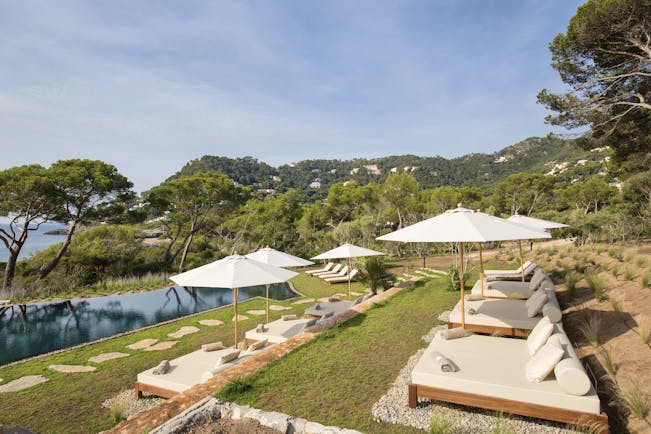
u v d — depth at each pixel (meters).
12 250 17.78
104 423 5.01
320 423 3.63
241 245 29.86
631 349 4.50
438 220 5.58
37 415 5.30
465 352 4.55
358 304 9.16
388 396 4.19
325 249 27.02
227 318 11.25
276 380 4.67
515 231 5.05
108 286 17.98
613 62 13.34
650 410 3.33
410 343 6.07
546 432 3.37
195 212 24.44
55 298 15.62
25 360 7.94
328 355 5.57
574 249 14.07
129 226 26.22
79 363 7.62
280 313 11.65
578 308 6.90
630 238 16.44
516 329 5.89
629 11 11.16
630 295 6.38
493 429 3.37
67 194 17.98
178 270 23.20
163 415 3.79
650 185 22.23
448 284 11.14
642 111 13.47
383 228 35.34
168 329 10.26
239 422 3.70
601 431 3.18
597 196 40.50
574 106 13.68
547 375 3.65
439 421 3.40
